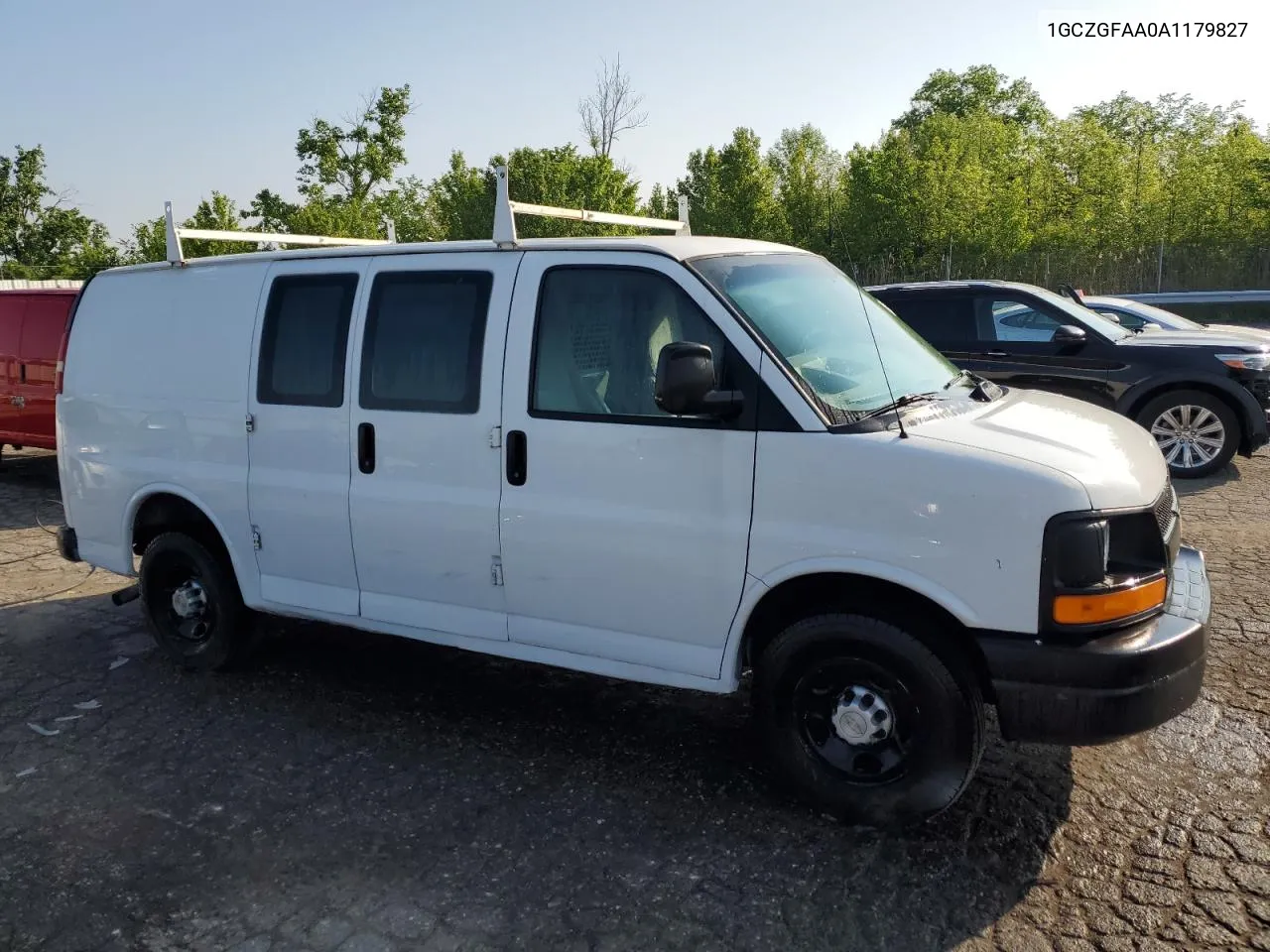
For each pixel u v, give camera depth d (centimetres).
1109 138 3303
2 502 966
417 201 4572
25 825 380
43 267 4475
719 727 447
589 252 388
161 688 509
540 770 412
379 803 388
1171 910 308
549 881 334
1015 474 316
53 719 476
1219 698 449
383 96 4825
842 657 346
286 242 538
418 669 525
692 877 334
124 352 517
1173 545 351
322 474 446
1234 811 361
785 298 390
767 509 349
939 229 3095
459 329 409
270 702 488
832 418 344
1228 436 884
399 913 320
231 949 305
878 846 347
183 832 372
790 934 304
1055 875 328
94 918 321
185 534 510
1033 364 932
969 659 338
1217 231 2983
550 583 395
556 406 387
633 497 371
